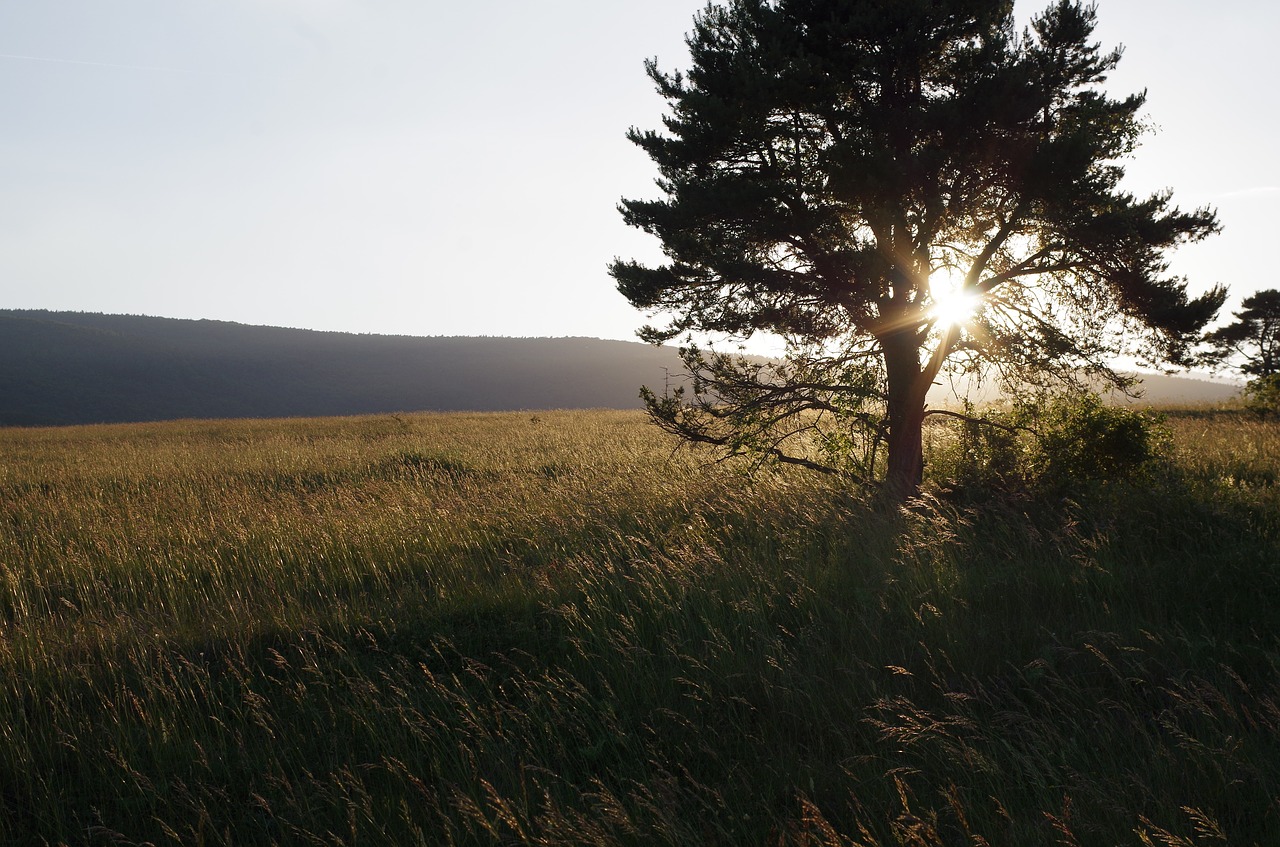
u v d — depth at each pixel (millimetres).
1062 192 8633
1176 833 3443
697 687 5121
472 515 10391
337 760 4602
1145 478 9742
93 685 5492
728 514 9703
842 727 4555
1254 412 21484
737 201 9422
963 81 9766
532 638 6125
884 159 8758
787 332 10281
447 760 4570
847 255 9180
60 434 34000
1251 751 3955
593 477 13211
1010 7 10219
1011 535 7891
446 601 6957
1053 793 3826
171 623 6715
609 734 4723
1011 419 10992
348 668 5762
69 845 4070
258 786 4441
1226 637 5285
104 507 12594
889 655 5352
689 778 3965
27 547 9906
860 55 9641
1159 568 6680
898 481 10008
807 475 11750
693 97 9680
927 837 3539
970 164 9438
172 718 5016
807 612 6242
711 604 6375
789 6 10086
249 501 12406
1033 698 4742
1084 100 9703
